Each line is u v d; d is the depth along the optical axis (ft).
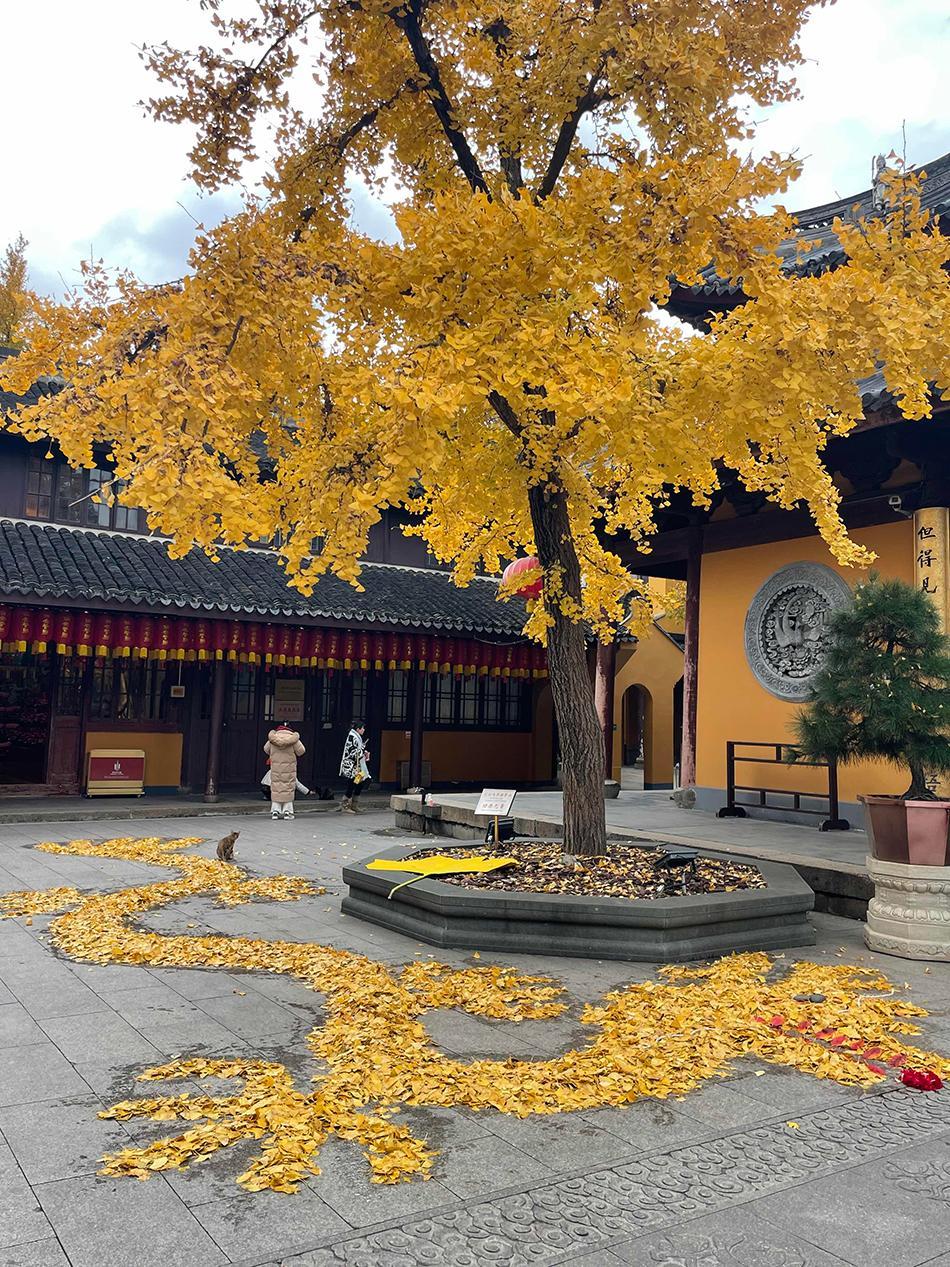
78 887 29.78
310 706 63.52
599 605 32.04
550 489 24.56
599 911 21.01
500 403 24.82
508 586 32.73
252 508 16.25
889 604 23.48
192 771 58.13
